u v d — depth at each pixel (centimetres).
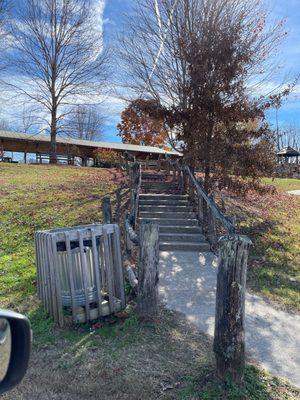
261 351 482
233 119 1182
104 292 568
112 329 507
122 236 880
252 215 1217
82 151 4194
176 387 390
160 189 1373
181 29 1402
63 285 521
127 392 380
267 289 705
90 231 525
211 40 1185
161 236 951
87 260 528
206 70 1163
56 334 494
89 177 1827
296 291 708
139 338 484
